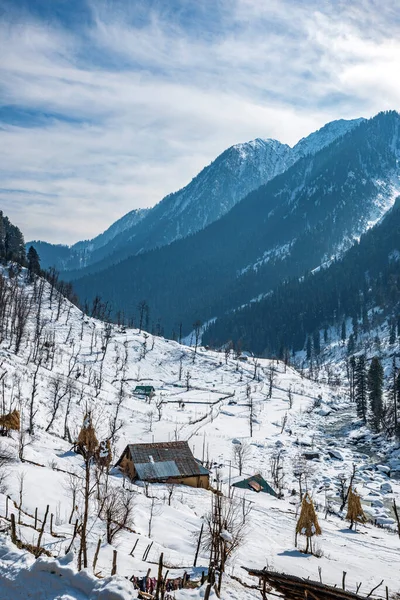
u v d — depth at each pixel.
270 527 60.25
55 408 94.00
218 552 35.22
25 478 51.72
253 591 30.38
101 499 47.09
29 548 29.36
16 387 99.69
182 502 64.88
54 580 19.64
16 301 167.75
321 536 59.50
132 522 47.94
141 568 32.47
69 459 70.31
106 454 62.25
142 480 75.31
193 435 118.69
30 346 147.50
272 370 198.38
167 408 141.62
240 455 96.88
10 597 19.23
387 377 196.62
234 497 73.31
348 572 45.69
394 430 133.12
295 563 46.03
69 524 41.44
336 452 116.12
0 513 38.28
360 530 67.06
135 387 157.12
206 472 79.12
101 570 29.56
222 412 146.50
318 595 20.69
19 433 72.44
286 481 95.06
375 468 107.12
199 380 179.88
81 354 168.38
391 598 38.81
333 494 89.50
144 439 107.62
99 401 124.06
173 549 43.56
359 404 153.12
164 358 192.62
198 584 28.86
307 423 146.38
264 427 136.25
